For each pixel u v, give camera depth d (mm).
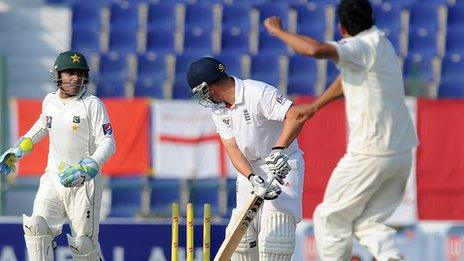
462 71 51969
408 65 52344
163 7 54875
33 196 45156
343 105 38594
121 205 45031
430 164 39125
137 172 39125
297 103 38781
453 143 39156
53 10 53938
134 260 34375
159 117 39188
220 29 53812
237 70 51406
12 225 33938
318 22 54781
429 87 49688
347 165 20844
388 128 20438
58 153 23891
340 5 20703
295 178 22828
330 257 21422
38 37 53125
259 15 54656
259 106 22203
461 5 55531
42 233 23703
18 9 53594
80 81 23453
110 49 52844
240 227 21781
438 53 53438
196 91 22266
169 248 34375
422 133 39156
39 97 51719
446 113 39156
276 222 22609
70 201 23812
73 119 23453
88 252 24047
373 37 20375
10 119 39781
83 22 53812
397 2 56375
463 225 36156
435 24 54812
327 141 38656
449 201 39188
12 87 51688
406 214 39125
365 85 20297
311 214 38688
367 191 20891
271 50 52906
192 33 53562
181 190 44344
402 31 54250
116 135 39031
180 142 39219
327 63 51375
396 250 21078
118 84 50531
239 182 23344
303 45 19656
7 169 24516
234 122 22406
